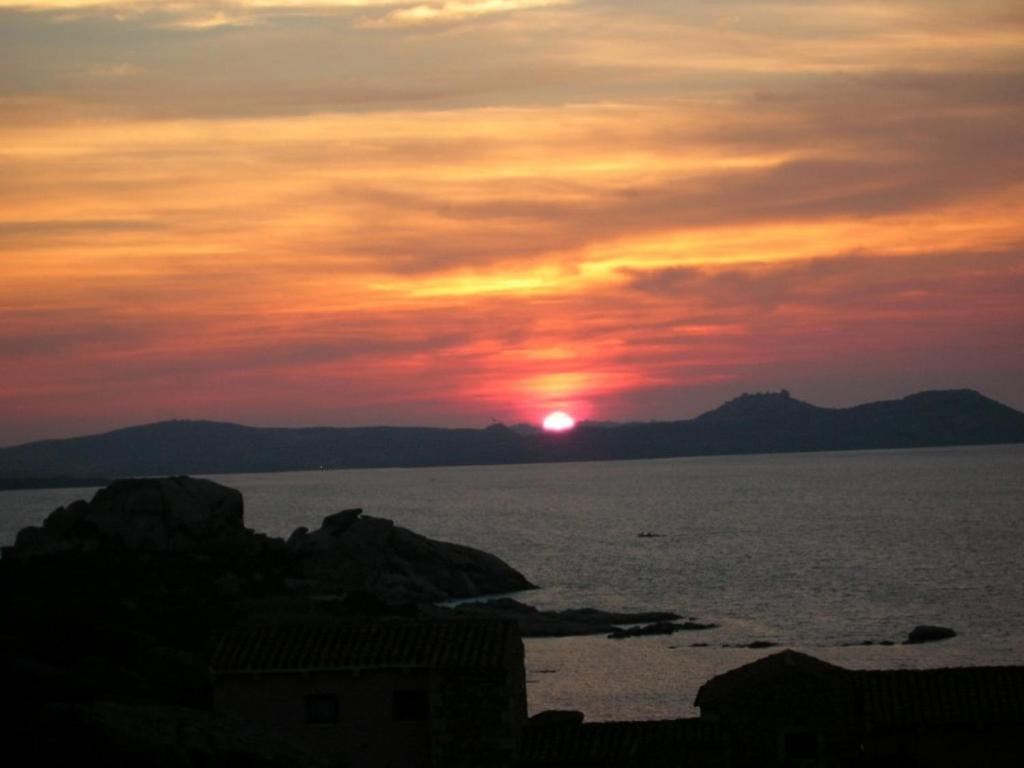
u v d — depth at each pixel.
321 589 108.00
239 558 112.94
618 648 101.56
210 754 46.19
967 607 122.81
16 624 65.31
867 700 48.78
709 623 114.94
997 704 47.91
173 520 116.75
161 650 64.44
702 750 48.34
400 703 50.28
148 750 45.31
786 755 49.25
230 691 50.66
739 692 49.94
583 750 48.78
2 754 43.47
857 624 113.06
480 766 48.94
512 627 51.78
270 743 48.19
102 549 111.44
